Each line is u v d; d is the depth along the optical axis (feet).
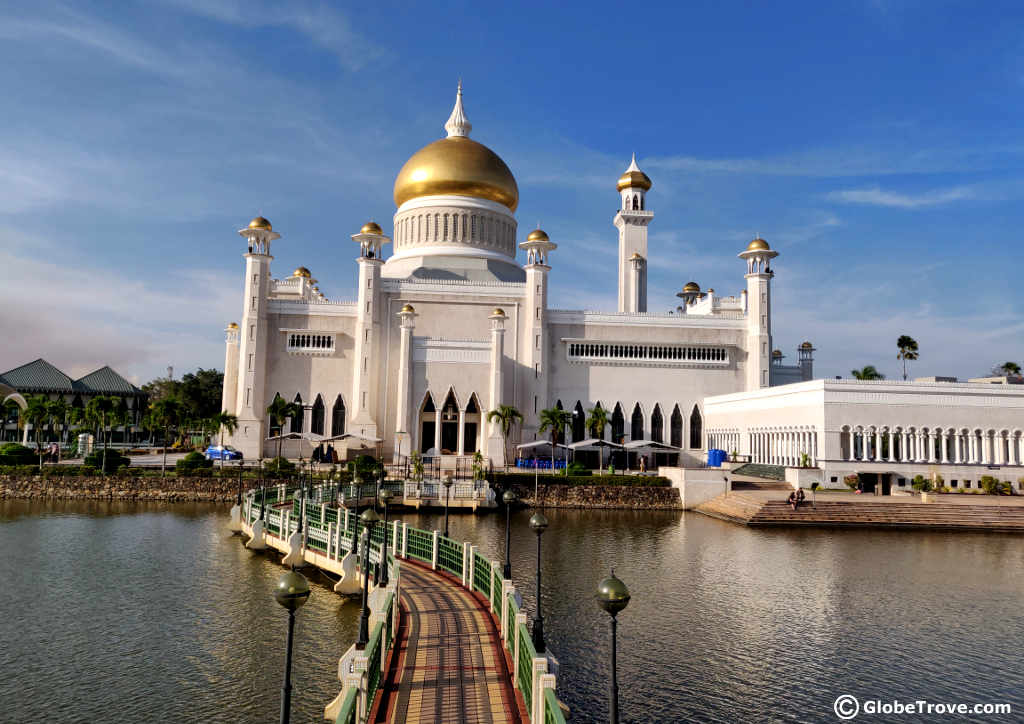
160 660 80.89
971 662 78.74
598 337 293.64
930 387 215.31
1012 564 129.90
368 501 196.44
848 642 84.79
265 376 279.69
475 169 309.22
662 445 260.83
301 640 87.76
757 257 295.89
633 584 112.78
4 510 193.88
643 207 339.57
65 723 65.51
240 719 66.23
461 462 256.52
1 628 91.76
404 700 55.67
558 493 217.15
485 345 274.77
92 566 125.80
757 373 289.94
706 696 69.41
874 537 162.09
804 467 211.61
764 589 109.70
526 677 53.62
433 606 82.99
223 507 202.80
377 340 281.13
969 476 209.67
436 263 302.66
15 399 370.12
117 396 412.77
